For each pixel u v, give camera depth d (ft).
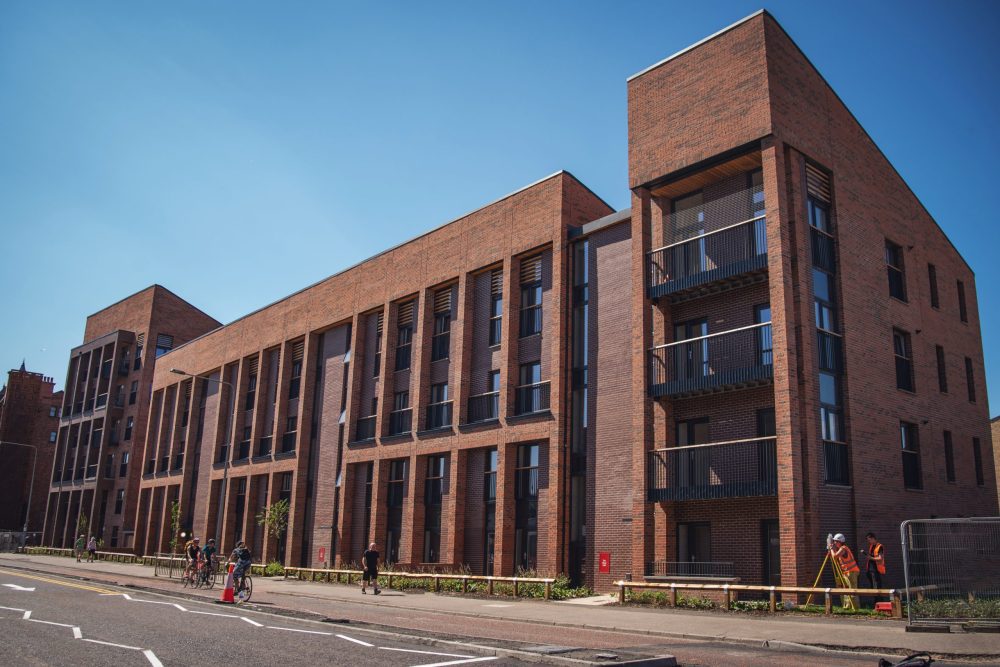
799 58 78.48
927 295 91.91
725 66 77.66
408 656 39.58
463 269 108.78
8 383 249.34
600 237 92.43
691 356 79.71
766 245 72.33
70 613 60.95
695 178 81.66
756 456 71.92
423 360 112.78
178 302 203.00
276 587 97.35
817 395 69.82
